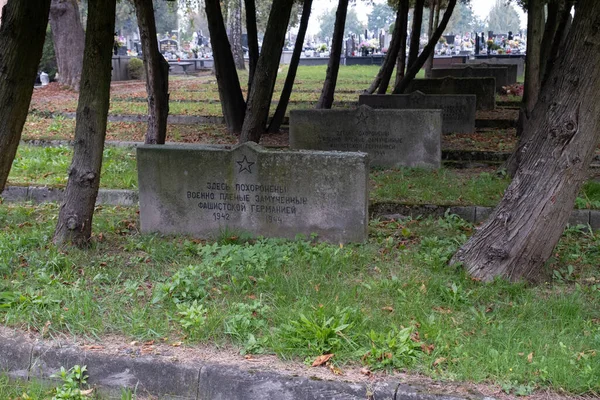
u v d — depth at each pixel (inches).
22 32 258.7
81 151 288.2
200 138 586.6
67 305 226.8
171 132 615.2
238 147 307.9
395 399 181.3
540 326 217.3
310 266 267.3
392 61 757.3
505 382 185.0
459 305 232.8
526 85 518.3
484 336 209.3
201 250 292.0
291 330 205.9
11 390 198.5
